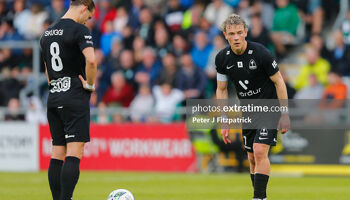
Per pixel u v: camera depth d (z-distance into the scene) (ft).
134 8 210.18
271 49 185.37
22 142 178.81
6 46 204.23
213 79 180.96
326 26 206.08
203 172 162.09
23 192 122.83
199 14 199.82
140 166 169.78
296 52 198.70
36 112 187.11
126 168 171.22
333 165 154.10
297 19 197.88
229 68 88.28
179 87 179.22
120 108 182.80
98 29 217.77
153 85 191.52
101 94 199.93
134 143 170.40
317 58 182.29
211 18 198.49
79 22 83.35
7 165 180.24
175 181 143.54
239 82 88.63
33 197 114.62
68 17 82.84
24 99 198.59
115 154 172.14
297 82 184.65
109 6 218.18
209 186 133.59
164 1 216.95
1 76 199.41
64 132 84.89
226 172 160.66
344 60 182.50
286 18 196.13
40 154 176.86
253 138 90.43
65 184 80.43
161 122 171.73
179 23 205.36
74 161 81.15
